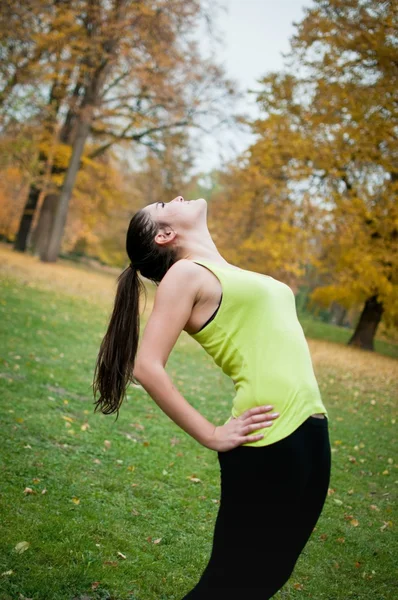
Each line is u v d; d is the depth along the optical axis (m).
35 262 24.08
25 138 21.44
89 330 11.62
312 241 19.19
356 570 3.70
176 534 3.78
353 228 16.50
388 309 17.36
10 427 5.06
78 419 5.83
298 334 2.09
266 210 19.50
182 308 2.04
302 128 17.31
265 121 17.89
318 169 17.50
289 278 24.81
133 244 2.30
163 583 3.12
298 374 2.01
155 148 26.47
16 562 3.00
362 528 4.41
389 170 15.90
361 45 12.25
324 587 3.42
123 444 5.36
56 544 3.28
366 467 6.17
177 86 23.25
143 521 3.87
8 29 17.22
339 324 36.56
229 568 1.89
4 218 34.56
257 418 1.94
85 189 28.80
